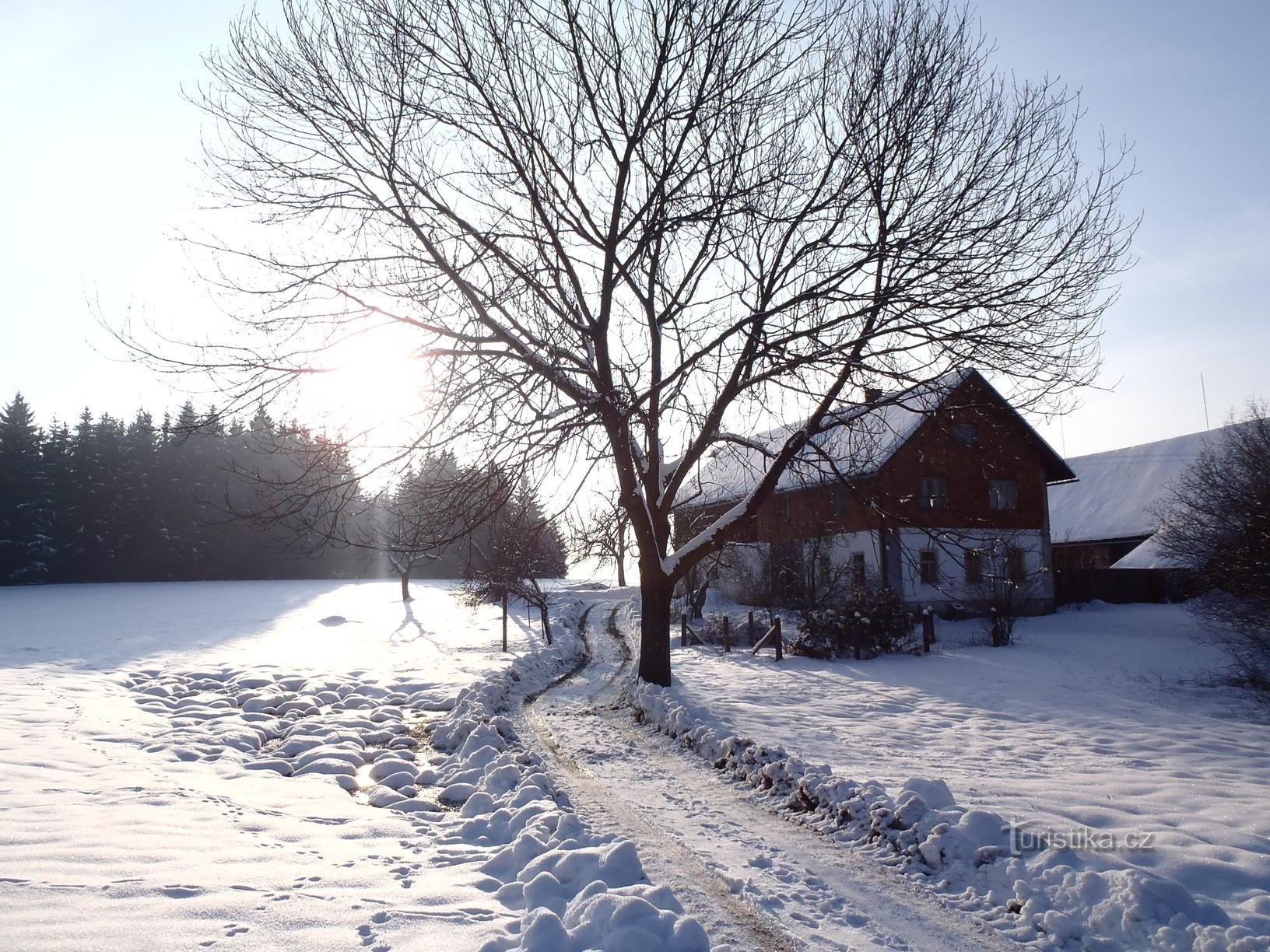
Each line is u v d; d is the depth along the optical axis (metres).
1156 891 4.90
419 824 6.71
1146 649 20.41
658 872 5.60
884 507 13.84
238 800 7.20
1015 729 11.66
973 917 5.04
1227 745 10.48
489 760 8.75
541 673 19.03
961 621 28.34
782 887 5.45
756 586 32.25
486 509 11.72
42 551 65.94
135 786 7.41
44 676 15.66
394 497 11.70
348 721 11.80
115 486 68.62
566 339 13.20
